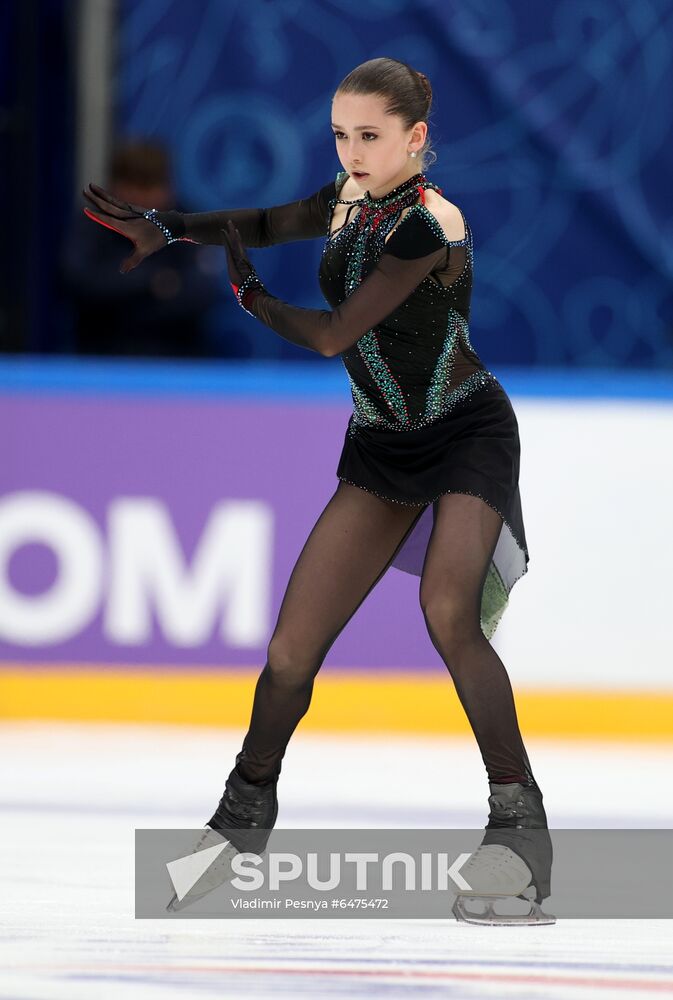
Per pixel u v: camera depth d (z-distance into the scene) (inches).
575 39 1055.6
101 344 956.6
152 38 1050.1
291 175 1056.8
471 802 636.7
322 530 430.3
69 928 391.5
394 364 419.5
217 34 1050.1
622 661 852.0
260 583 848.3
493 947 377.1
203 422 851.4
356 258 416.2
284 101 1054.4
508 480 422.6
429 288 411.2
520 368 1074.1
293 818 587.2
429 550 415.5
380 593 850.8
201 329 967.0
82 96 1043.3
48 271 1048.8
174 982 333.1
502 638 848.3
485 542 413.4
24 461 848.3
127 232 439.5
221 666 846.5
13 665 849.5
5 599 850.1
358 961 358.3
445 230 407.8
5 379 849.5
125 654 847.1
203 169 1058.7
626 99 1060.5
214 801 628.1
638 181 1065.5
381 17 1050.1
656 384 857.5
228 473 850.8
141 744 784.9
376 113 401.4
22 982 331.3
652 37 1056.8
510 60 1056.2
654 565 853.2
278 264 1064.8
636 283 1071.6
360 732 848.3
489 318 1072.8
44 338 1050.7
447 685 850.8
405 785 679.7
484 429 425.1
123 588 847.1
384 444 429.7
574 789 683.4
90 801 622.8
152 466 850.1
